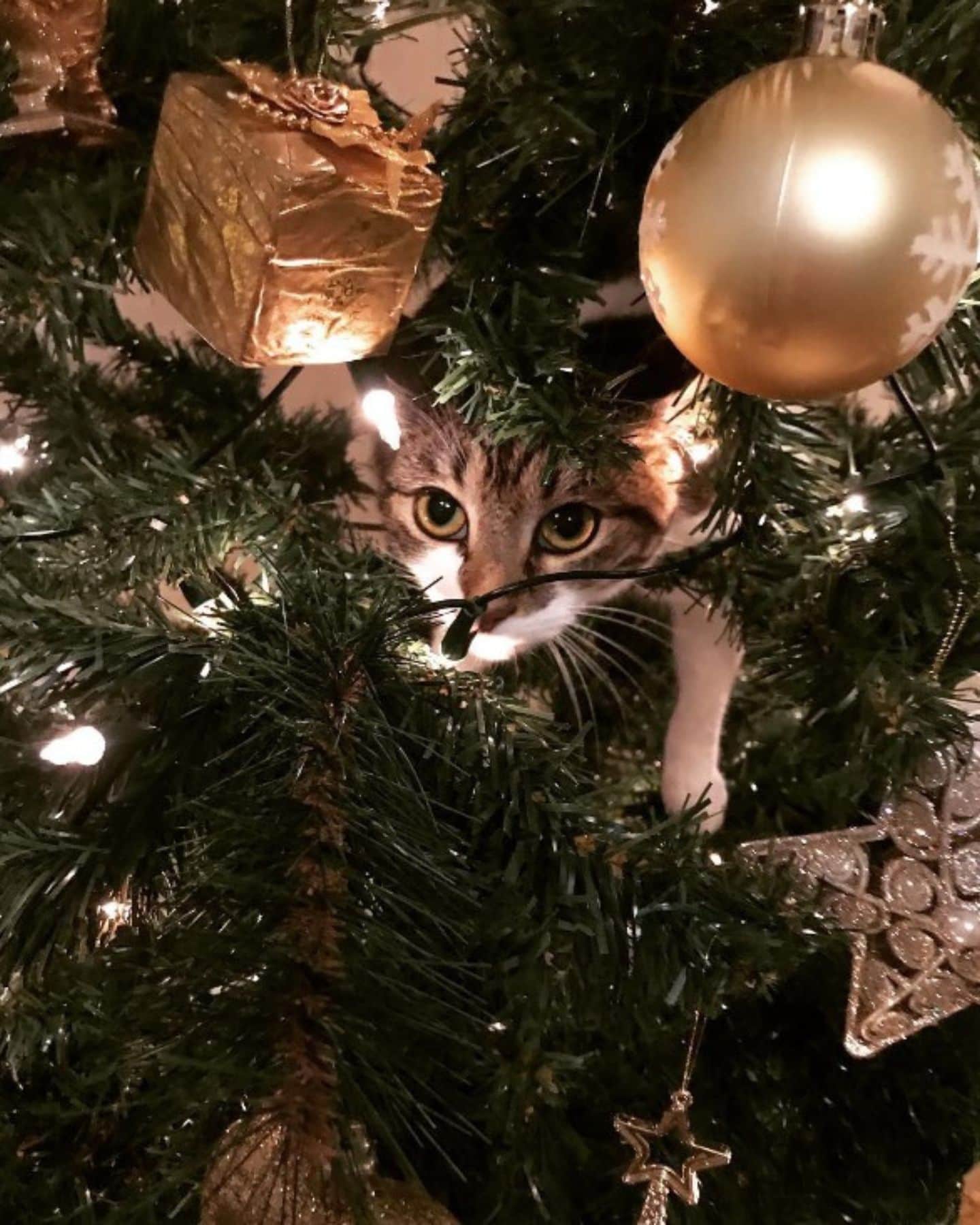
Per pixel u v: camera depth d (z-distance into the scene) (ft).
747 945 1.53
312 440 2.68
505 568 2.28
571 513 2.30
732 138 1.20
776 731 2.56
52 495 1.91
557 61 1.55
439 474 2.31
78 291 1.82
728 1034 1.95
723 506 1.86
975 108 1.63
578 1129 1.85
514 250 1.73
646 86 1.58
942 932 1.68
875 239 1.17
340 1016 1.11
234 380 2.62
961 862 1.69
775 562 1.98
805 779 2.28
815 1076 1.95
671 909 1.52
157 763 1.57
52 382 2.41
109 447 2.23
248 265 1.36
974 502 1.88
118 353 2.64
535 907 1.51
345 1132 1.07
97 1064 1.52
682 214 1.22
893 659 1.79
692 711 2.27
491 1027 1.50
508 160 1.66
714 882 1.59
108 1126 1.75
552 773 1.60
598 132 1.61
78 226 1.69
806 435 2.08
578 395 1.73
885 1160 1.90
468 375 1.64
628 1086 1.84
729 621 2.15
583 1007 1.61
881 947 1.69
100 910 1.59
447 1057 1.43
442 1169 1.73
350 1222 1.16
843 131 1.17
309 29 1.67
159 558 1.79
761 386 1.29
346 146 1.34
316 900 1.21
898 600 1.85
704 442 2.08
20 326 2.03
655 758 2.59
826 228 1.16
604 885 1.52
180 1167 1.21
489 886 1.47
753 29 1.54
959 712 1.74
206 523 1.81
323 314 1.42
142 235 1.57
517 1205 1.72
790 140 1.17
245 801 1.34
